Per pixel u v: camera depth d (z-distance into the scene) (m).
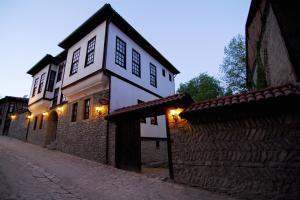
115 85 10.70
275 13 5.68
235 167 5.33
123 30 12.52
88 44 12.14
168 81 18.48
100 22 11.62
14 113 26.03
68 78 12.88
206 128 6.13
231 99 5.67
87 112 11.53
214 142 5.88
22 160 8.62
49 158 9.92
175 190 5.62
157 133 14.09
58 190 5.03
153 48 15.16
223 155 5.62
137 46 14.02
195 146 6.25
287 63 5.22
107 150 9.39
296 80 4.69
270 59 7.09
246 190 5.01
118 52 11.74
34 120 19.25
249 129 5.32
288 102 4.57
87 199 4.60
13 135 23.84
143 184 6.18
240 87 20.95
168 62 17.83
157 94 15.48
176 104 6.91
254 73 11.01
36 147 14.99
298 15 5.43
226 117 5.75
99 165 8.90
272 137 4.91
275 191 4.61
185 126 6.62
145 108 7.72
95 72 10.39
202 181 5.83
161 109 7.48
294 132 4.62
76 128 11.75
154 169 9.75
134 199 4.81
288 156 4.61
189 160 6.29
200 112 6.03
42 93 17.38
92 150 10.14
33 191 4.70
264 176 4.84
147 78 14.52
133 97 12.12
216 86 26.31
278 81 6.21
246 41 12.04
